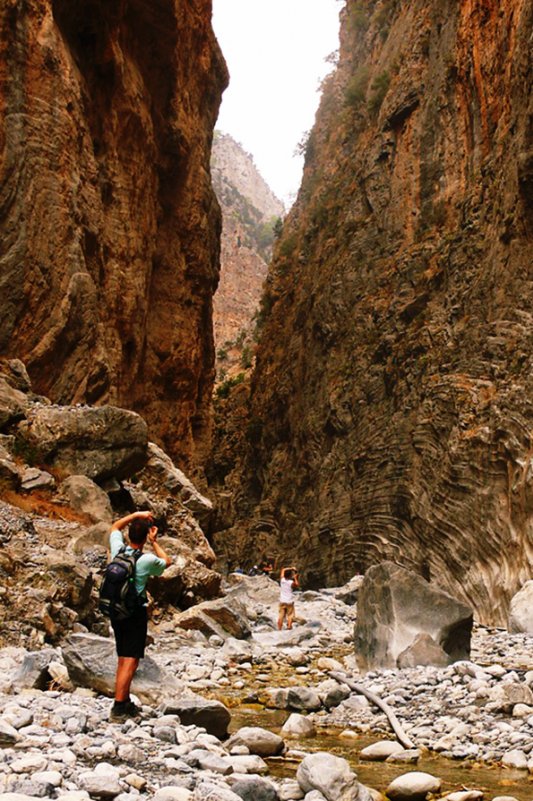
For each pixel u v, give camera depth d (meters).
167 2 29.58
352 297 47.47
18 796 4.22
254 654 12.48
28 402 17.23
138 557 6.64
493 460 24.11
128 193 28.08
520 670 10.36
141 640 6.65
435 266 38.66
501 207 30.95
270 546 52.38
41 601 10.91
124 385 27.92
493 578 22.41
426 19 47.09
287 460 54.81
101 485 16.45
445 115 41.75
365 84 60.81
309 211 65.94
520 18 31.08
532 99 27.14
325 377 48.38
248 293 143.12
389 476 35.81
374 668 10.80
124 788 4.79
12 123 21.12
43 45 22.34
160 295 33.19
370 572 11.41
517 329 27.75
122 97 27.73
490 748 6.98
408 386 36.50
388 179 47.41
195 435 37.97
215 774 5.40
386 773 6.29
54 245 21.94
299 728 7.63
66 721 6.27
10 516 12.62
